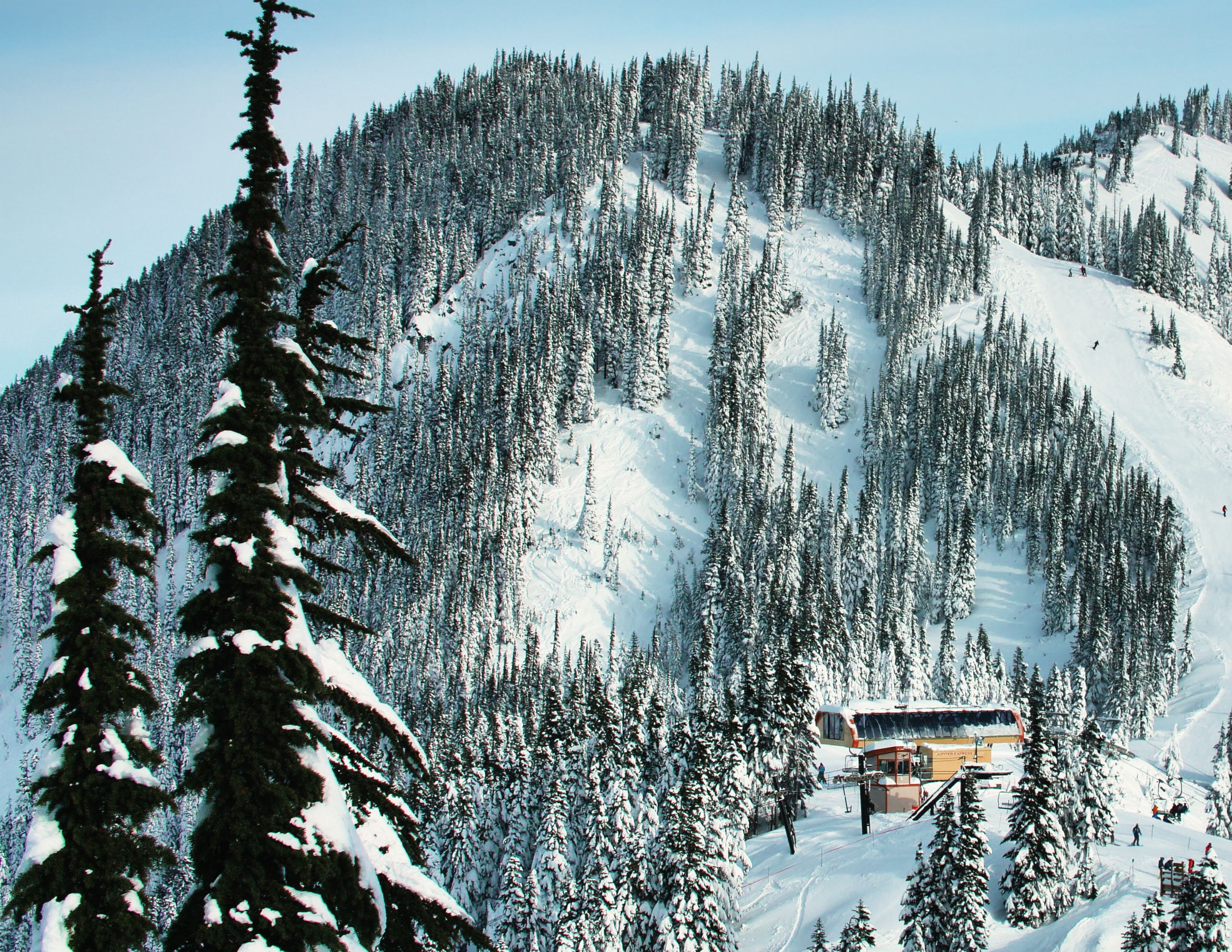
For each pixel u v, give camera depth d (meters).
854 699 126.19
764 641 132.12
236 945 11.68
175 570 146.12
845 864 62.41
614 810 59.69
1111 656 138.38
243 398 13.59
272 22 14.01
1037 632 162.62
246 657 12.57
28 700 12.91
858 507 191.38
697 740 62.16
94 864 12.59
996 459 193.38
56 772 12.77
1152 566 170.00
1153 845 61.69
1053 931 50.97
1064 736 60.16
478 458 193.75
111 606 13.52
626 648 163.62
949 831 49.38
